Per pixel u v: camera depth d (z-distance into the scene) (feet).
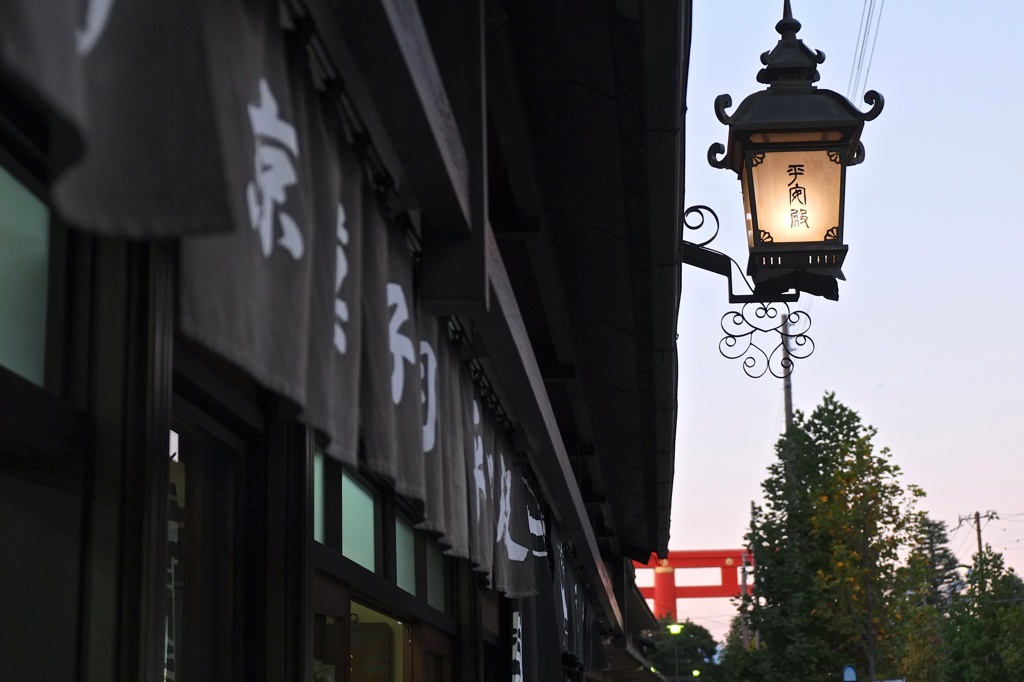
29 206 7.79
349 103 8.75
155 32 4.68
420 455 9.81
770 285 19.72
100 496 7.74
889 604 99.25
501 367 15.42
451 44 10.05
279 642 11.73
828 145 19.30
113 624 7.53
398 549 20.06
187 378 9.92
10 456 7.57
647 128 16.03
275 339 6.27
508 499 19.60
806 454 116.57
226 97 5.71
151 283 8.20
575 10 15.43
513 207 20.65
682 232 20.97
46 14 3.56
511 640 26.09
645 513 49.78
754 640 151.53
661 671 300.40
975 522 156.76
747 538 122.01
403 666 20.29
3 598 7.44
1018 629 131.75
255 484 12.07
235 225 4.69
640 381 30.30
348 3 6.75
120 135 4.39
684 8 13.41
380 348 8.84
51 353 7.89
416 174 8.81
